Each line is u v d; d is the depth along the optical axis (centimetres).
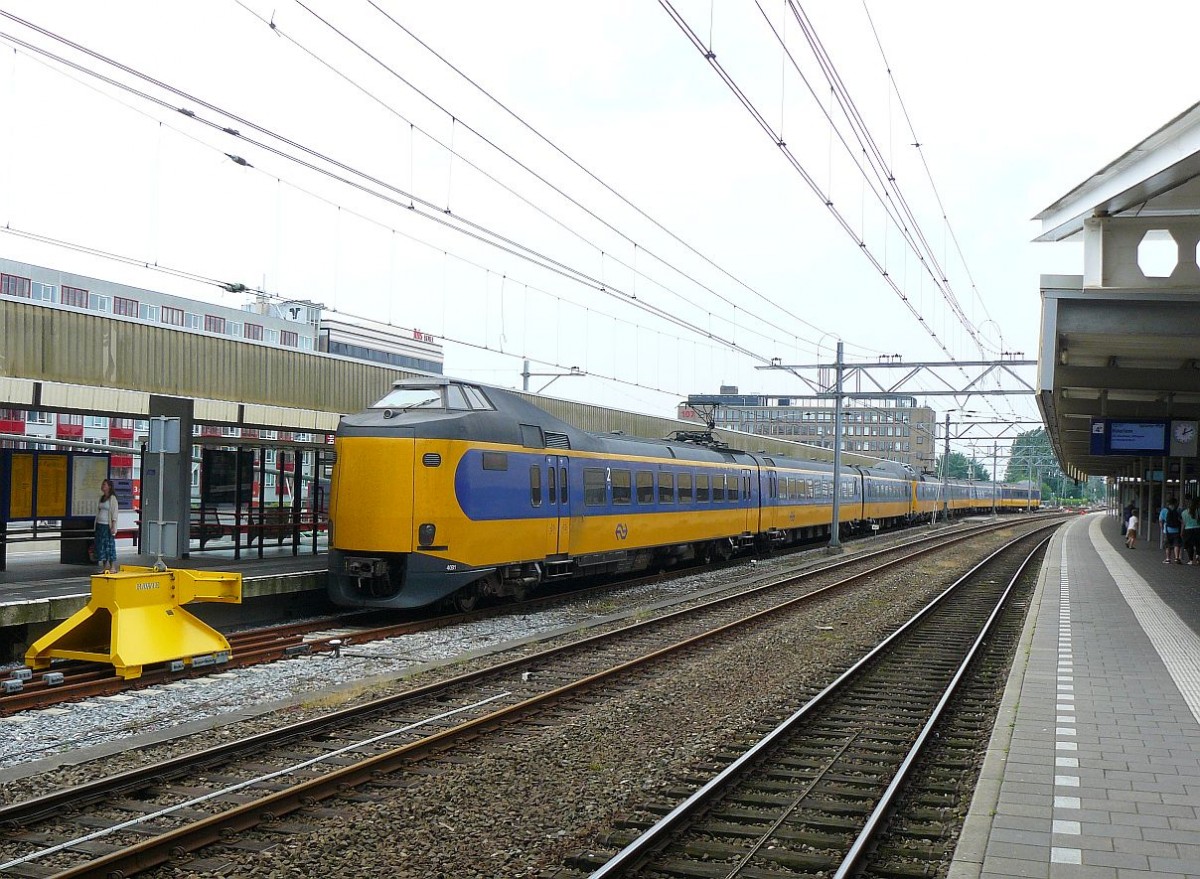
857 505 4784
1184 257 1494
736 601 2095
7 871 625
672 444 2719
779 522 3494
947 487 7538
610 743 958
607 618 1802
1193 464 4188
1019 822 655
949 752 940
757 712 1103
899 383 3428
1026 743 860
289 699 1096
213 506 2133
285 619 1733
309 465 2647
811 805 776
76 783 796
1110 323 1655
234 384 1933
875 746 964
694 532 2689
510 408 1866
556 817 743
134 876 619
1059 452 4838
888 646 1536
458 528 1672
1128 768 783
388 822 722
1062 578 2514
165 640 1205
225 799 762
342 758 878
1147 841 620
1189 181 1346
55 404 1562
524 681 1233
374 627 1623
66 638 1220
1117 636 1500
